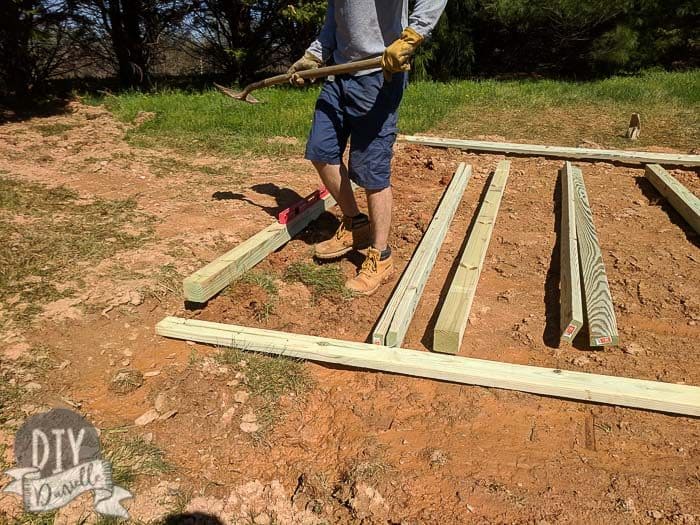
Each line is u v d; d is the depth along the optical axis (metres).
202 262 3.98
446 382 2.83
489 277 3.89
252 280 3.69
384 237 3.62
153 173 5.93
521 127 8.07
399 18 3.29
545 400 2.71
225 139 7.29
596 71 14.06
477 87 11.16
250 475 2.39
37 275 3.65
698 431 2.52
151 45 12.27
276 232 4.15
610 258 4.11
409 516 2.17
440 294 3.68
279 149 6.88
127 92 11.19
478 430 2.56
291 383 2.83
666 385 2.67
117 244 4.16
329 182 3.69
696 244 4.35
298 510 2.24
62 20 10.18
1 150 6.51
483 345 3.15
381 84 3.27
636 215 4.92
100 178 5.68
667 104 9.05
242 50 12.68
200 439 2.54
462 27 14.48
